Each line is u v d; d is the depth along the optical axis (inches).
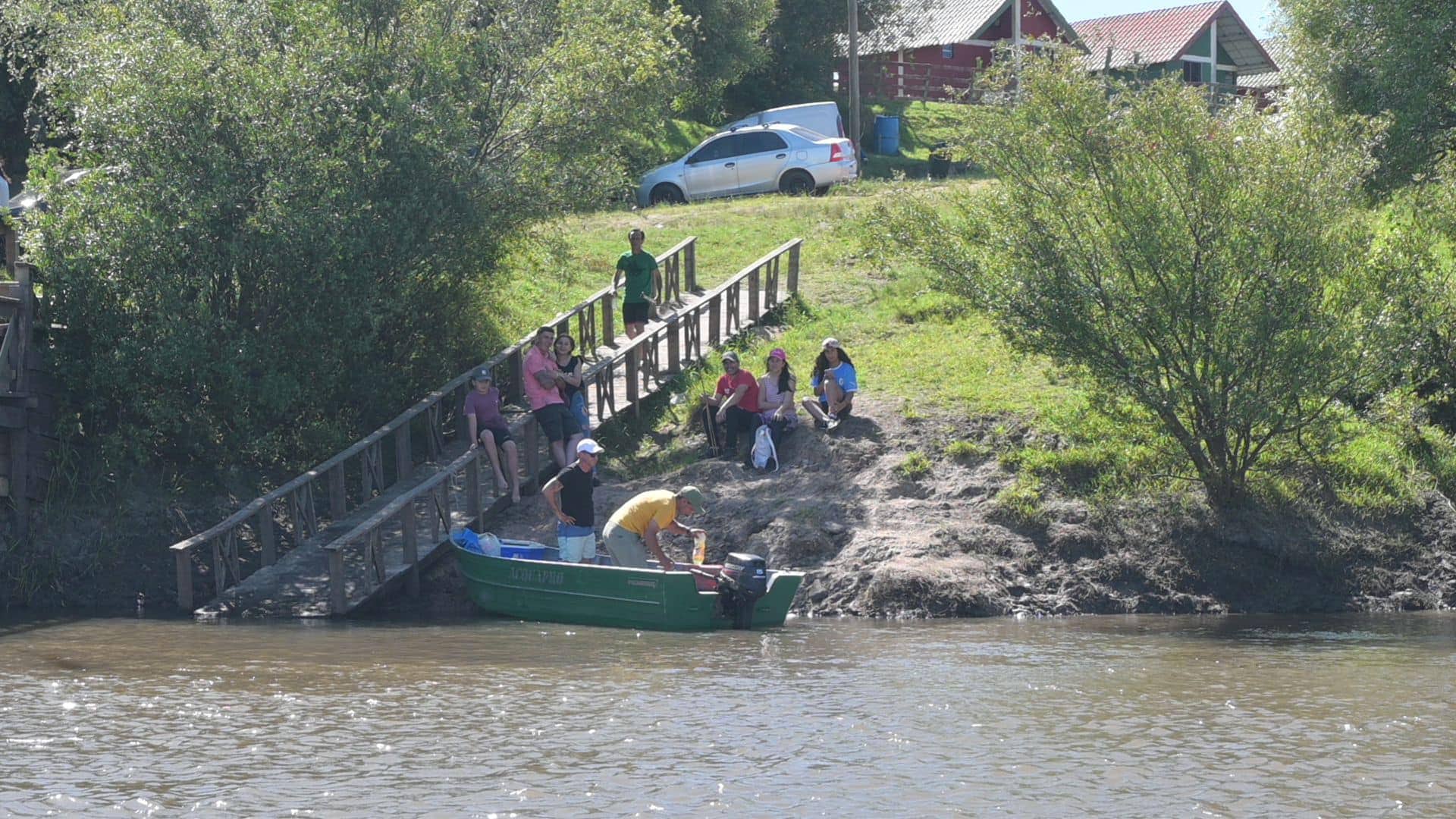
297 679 674.2
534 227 1419.8
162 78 1068.5
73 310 1041.5
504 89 1222.3
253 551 1027.3
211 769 513.3
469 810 465.1
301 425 1148.5
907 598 894.4
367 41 1178.0
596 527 1001.5
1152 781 497.0
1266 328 909.2
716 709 606.9
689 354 1290.6
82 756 530.3
